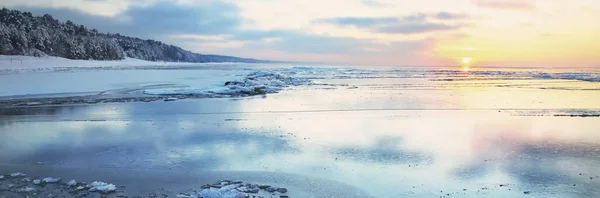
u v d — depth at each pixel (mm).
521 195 9336
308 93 34500
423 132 16531
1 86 34969
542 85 48969
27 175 10523
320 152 13008
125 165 11492
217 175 10578
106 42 139500
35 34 108812
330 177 10469
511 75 84250
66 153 12820
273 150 13234
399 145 14055
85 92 32125
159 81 46125
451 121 19562
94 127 17422
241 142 14414
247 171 10938
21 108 23297
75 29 145250
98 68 80250
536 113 22734
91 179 10203
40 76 48969
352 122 19016
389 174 10766
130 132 16266
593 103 28312
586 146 14164
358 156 12523
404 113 22297
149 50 185500
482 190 9641
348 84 46844
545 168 11430
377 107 24906
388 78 63156
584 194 9422
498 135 16031
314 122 18953
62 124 18141
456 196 9234
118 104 25625
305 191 9453
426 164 11719
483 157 12547
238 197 8844
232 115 21250
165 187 9633
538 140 15117
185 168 11203
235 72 74750
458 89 40750
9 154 12656
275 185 9820
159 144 14086
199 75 61625
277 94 33469
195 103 26562
